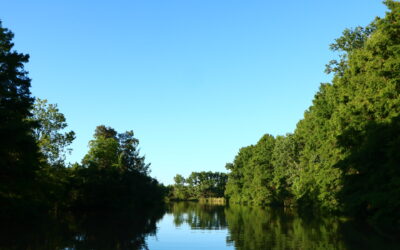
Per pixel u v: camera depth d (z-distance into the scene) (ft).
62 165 151.53
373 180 82.28
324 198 131.54
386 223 78.23
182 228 100.94
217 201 536.83
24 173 92.63
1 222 105.19
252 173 303.48
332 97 139.95
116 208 210.79
